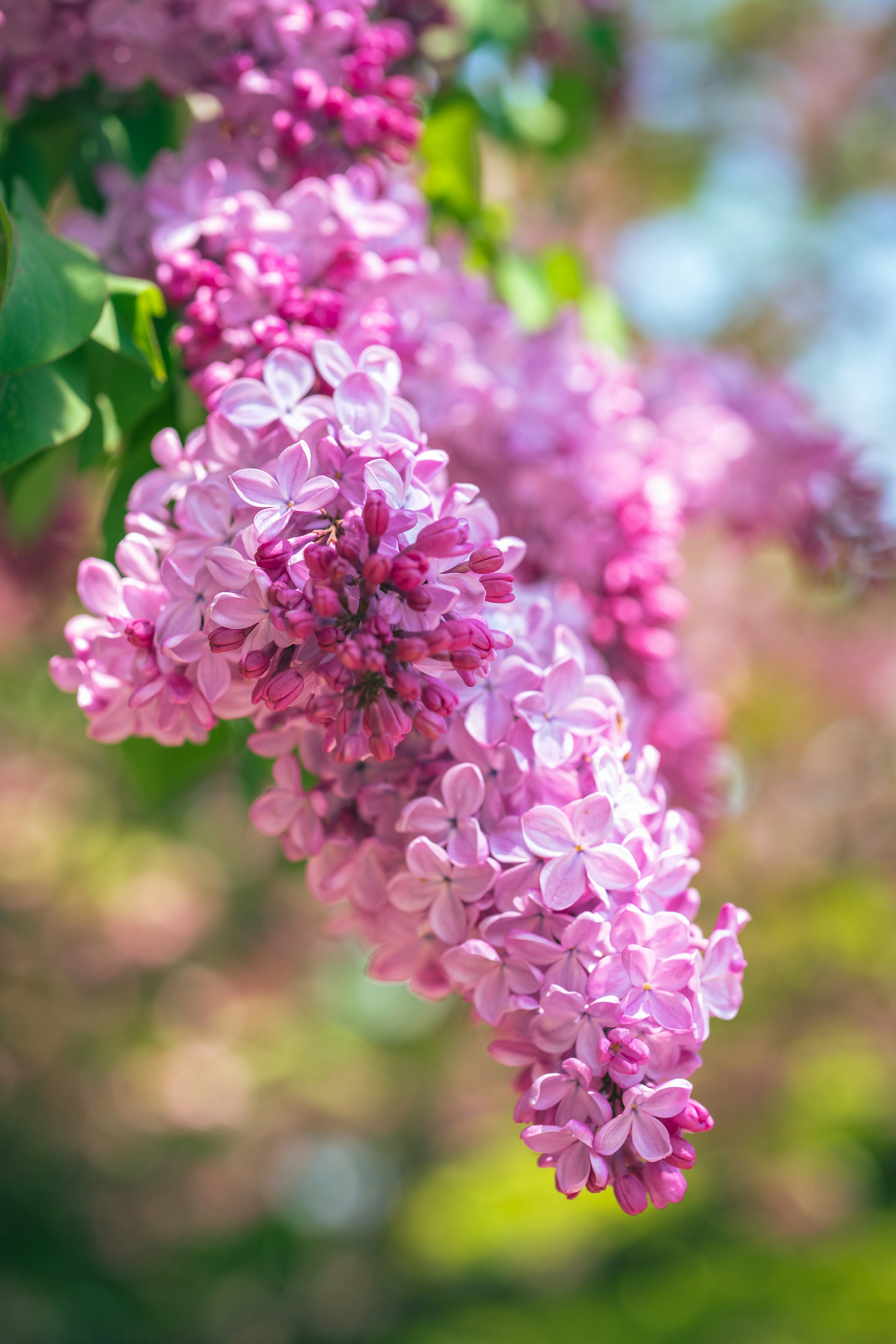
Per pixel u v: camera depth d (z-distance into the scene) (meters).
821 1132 1.86
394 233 0.48
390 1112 2.05
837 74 1.68
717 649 1.60
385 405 0.42
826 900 1.59
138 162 0.54
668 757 0.55
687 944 0.41
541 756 0.42
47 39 0.51
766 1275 1.58
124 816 1.69
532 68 0.71
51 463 0.57
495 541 0.42
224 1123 1.99
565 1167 0.40
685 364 0.62
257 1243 1.99
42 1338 1.66
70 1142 1.86
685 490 0.59
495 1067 1.94
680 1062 0.41
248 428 0.43
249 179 0.48
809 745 1.75
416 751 0.43
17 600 0.98
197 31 0.50
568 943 0.41
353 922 0.45
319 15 0.49
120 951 1.81
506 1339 1.57
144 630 0.42
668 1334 1.49
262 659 0.40
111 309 0.47
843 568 0.62
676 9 1.55
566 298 0.65
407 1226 1.87
